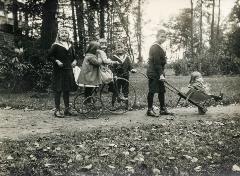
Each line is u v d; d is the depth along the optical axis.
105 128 9.71
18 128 9.79
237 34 39.50
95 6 22.61
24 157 7.46
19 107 13.62
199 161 7.41
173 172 6.94
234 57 37.84
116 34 28.20
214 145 8.31
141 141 8.52
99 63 11.12
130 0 33.16
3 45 20.86
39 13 22.05
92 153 7.69
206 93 11.30
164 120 10.68
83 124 10.23
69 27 24.00
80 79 11.20
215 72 37.59
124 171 6.91
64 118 11.18
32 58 19.77
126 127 9.78
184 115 11.38
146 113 11.59
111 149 7.95
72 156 7.50
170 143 8.40
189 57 43.69
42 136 8.91
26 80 19.77
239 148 8.12
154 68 11.10
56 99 11.39
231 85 21.00
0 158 7.38
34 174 6.73
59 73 11.38
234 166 7.12
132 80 28.98
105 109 12.14
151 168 7.03
